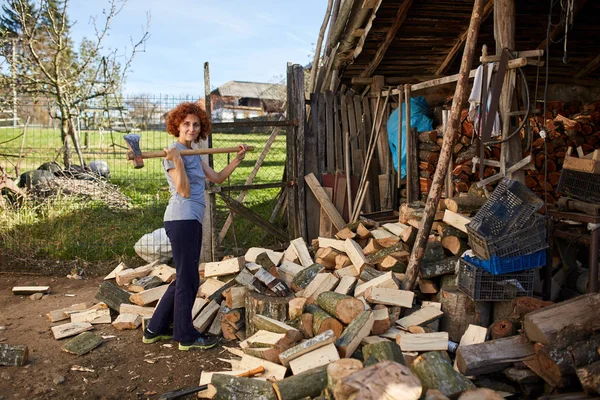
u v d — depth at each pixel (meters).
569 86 7.60
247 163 12.67
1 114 10.97
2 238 6.77
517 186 3.79
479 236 3.64
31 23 10.59
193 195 3.91
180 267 3.91
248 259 4.76
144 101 10.09
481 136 4.68
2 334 4.40
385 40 6.38
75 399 3.36
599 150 4.04
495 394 2.44
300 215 6.51
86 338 4.18
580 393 2.71
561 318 3.09
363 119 7.04
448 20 6.16
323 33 7.44
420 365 2.81
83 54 11.80
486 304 3.83
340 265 4.67
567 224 4.46
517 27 6.37
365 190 6.41
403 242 4.51
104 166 10.52
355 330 3.34
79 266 6.25
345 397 2.28
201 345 4.07
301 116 6.40
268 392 3.01
